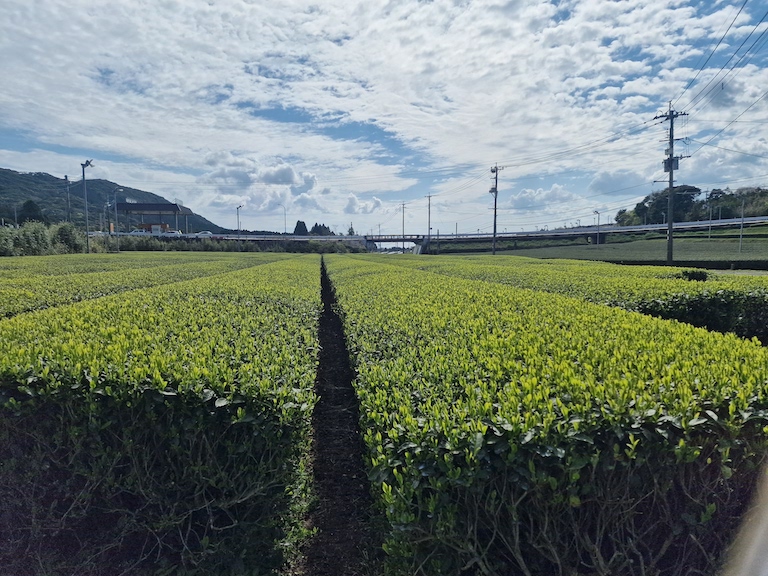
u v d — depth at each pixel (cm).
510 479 278
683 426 290
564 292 1171
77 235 6141
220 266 2639
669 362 438
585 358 457
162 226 11500
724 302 1025
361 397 423
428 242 9738
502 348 511
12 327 580
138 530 376
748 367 385
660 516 299
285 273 1742
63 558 379
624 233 10231
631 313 762
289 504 402
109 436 368
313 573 403
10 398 357
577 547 291
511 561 293
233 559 378
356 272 1961
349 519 482
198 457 363
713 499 306
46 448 368
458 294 1022
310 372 482
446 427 301
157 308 782
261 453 375
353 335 664
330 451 636
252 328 648
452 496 288
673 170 3844
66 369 380
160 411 365
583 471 288
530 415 297
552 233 10025
